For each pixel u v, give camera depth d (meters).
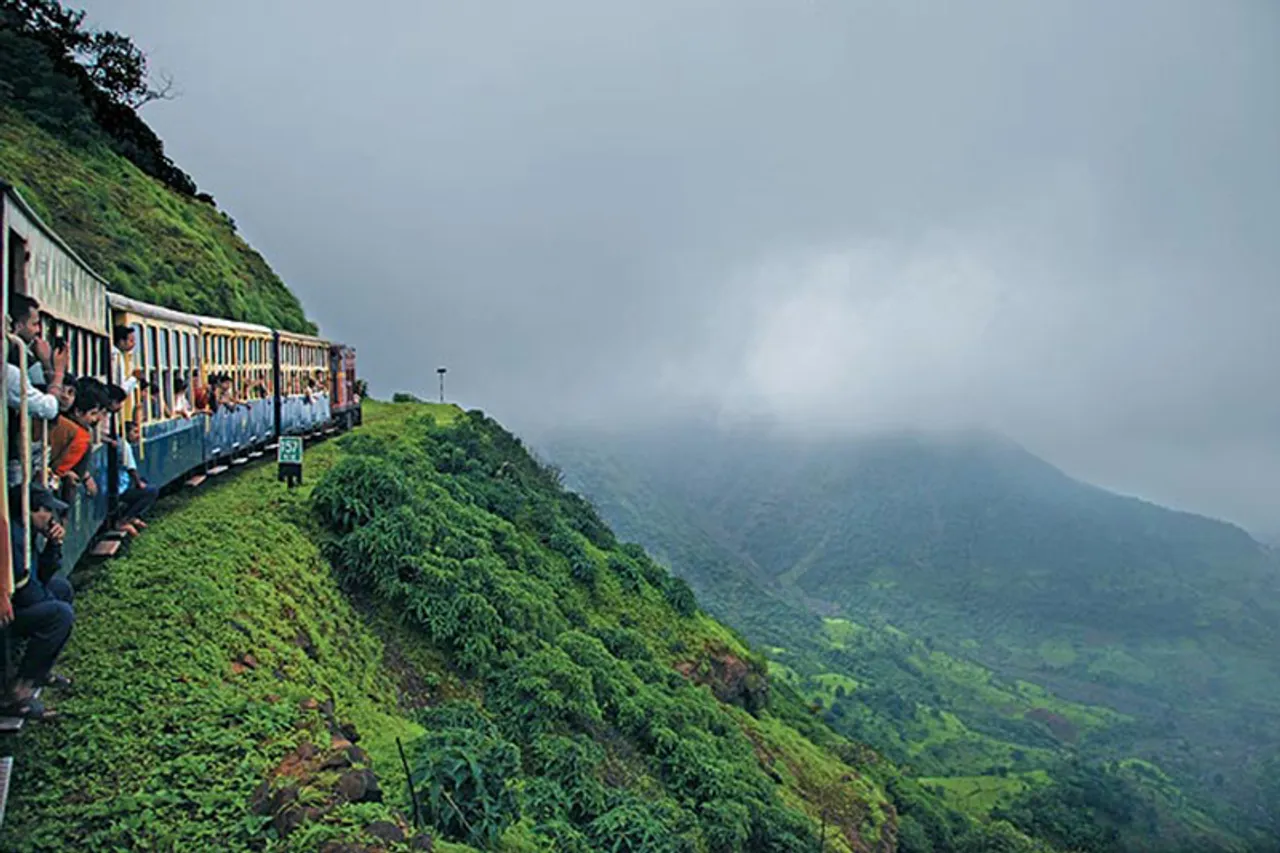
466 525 20.23
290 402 24.56
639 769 16.34
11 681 6.78
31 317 6.33
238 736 7.45
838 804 26.58
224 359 19.27
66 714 7.31
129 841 5.95
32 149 35.00
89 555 10.75
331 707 9.97
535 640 16.75
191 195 51.09
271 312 44.28
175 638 9.16
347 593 14.67
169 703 7.86
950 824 35.97
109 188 37.78
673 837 12.51
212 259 40.28
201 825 6.16
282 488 17.42
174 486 16.25
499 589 16.58
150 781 6.59
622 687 17.81
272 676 9.66
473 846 8.23
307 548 14.70
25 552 6.08
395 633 14.61
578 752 13.52
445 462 26.72
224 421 18.52
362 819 6.45
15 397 5.96
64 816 6.09
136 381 11.90
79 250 30.66
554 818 11.42
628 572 27.95
